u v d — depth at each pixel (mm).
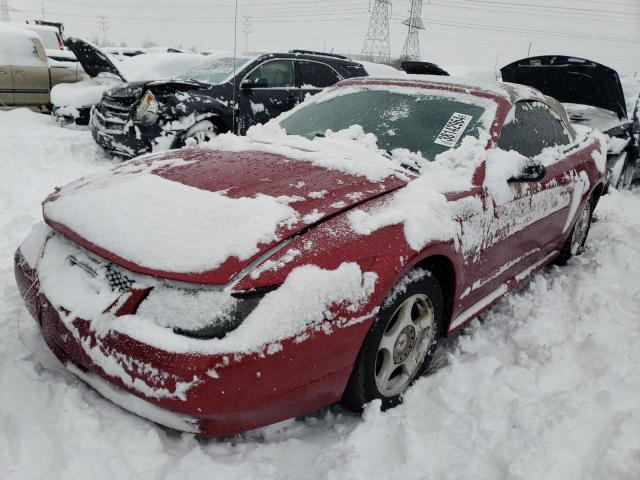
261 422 1870
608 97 5918
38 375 2242
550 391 2568
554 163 3412
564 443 2188
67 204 2293
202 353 1673
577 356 2893
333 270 1915
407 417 2283
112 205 2152
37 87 9188
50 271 2154
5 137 6914
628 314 3381
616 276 4031
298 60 6773
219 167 2449
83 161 6531
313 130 3189
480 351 2904
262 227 1926
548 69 5855
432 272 2473
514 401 2416
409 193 2379
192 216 1998
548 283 3893
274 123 3422
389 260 2066
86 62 8203
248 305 1754
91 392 2148
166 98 5637
